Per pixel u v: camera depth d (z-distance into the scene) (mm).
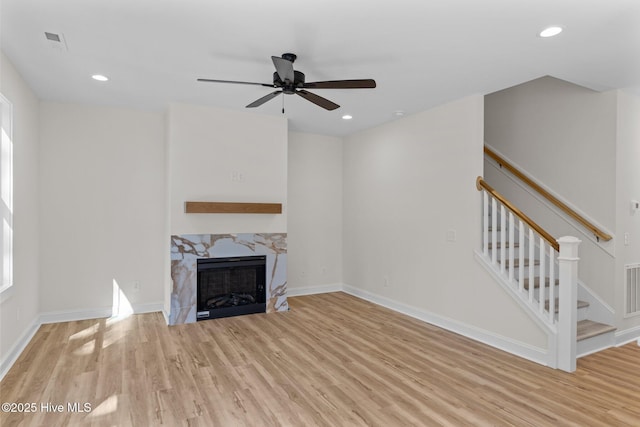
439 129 4371
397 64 3160
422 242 4605
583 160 3945
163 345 3631
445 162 4285
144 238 4785
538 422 2334
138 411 2436
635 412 2457
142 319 4504
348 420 2346
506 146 4727
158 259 4867
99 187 4551
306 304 5348
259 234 4836
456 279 4121
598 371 3096
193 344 3668
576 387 2805
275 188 4949
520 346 3428
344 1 2230
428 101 4191
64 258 4379
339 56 3021
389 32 2611
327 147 6160
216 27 2562
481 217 3887
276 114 4848
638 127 3906
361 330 4164
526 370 3109
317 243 6094
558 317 3186
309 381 2885
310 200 6023
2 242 3141
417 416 2396
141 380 2877
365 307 5191
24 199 3615
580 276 3975
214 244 4551
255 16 2414
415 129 4734
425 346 3666
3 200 3143
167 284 4523
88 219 4496
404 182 4914
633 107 3857
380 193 5367
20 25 2545
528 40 2701
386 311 4988
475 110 3916
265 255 4883
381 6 2279
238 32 2635
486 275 3775
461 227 4070
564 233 4086
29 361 3215
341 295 5953
